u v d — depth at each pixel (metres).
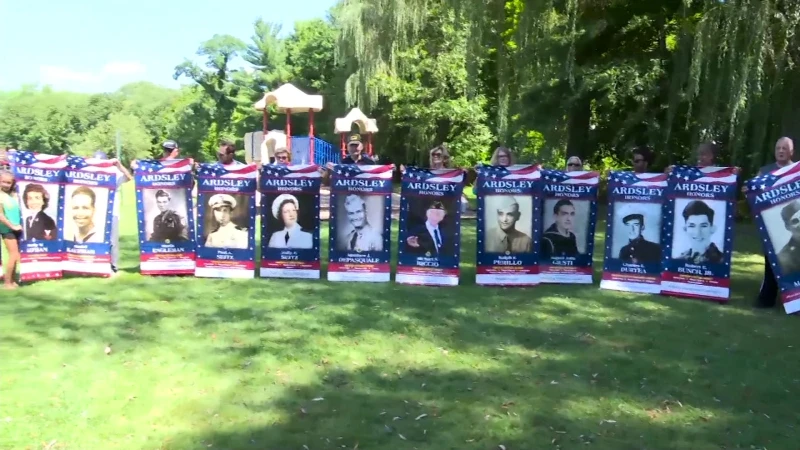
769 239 7.37
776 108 13.52
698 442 4.07
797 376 5.26
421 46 29.89
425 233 8.34
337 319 6.65
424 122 30.05
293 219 8.59
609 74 16.84
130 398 4.58
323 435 4.06
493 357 5.61
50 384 4.80
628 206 8.21
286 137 22.95
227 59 55.22
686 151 17.33
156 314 6.79
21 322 6.42
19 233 8.14
